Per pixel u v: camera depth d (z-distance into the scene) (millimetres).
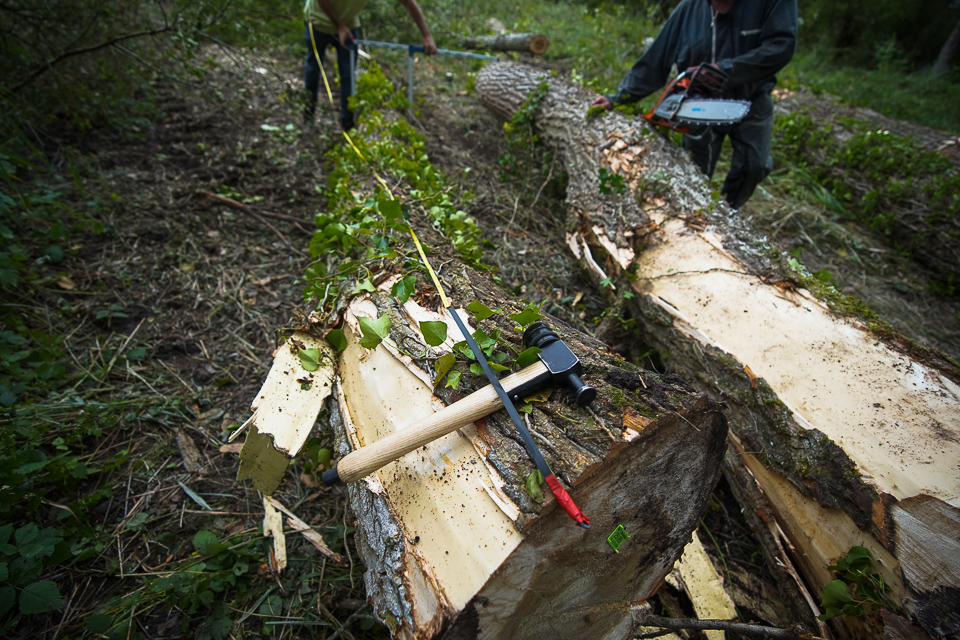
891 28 11250
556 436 1223
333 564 1827
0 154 2816
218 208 3465
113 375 2391
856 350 1889
